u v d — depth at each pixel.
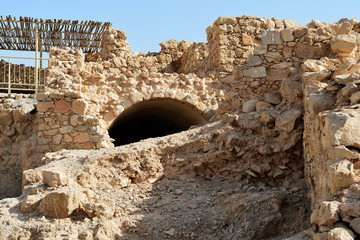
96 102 13.45
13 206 7.58
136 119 17.86
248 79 13.66
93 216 7.35
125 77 14.14
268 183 9.32
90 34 19.89
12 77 20.14
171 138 10.10
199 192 8.84
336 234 4.41
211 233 7.38
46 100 12.76
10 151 14.93
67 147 12.57
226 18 14.91
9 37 20.08
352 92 7.05
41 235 6.74
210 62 16.12
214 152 9.58
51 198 7.25
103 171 8.94
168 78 14.55
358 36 12.86
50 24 19.09
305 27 13.61
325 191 5.64
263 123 9.86
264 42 13.73
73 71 13.79
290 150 9.32
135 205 8.18
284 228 7.21
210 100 14.53
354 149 5.41
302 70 11.30
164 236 7.24
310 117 7.89
